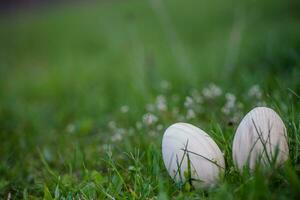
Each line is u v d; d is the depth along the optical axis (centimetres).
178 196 296
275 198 264
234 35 789
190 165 309
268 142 293
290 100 420
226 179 306
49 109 762
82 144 522
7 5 2986
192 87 665
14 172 454
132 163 407
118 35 1316
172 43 930
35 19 2320
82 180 396
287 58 669
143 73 775
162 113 541
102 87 838
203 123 498
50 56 1397
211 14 1406
